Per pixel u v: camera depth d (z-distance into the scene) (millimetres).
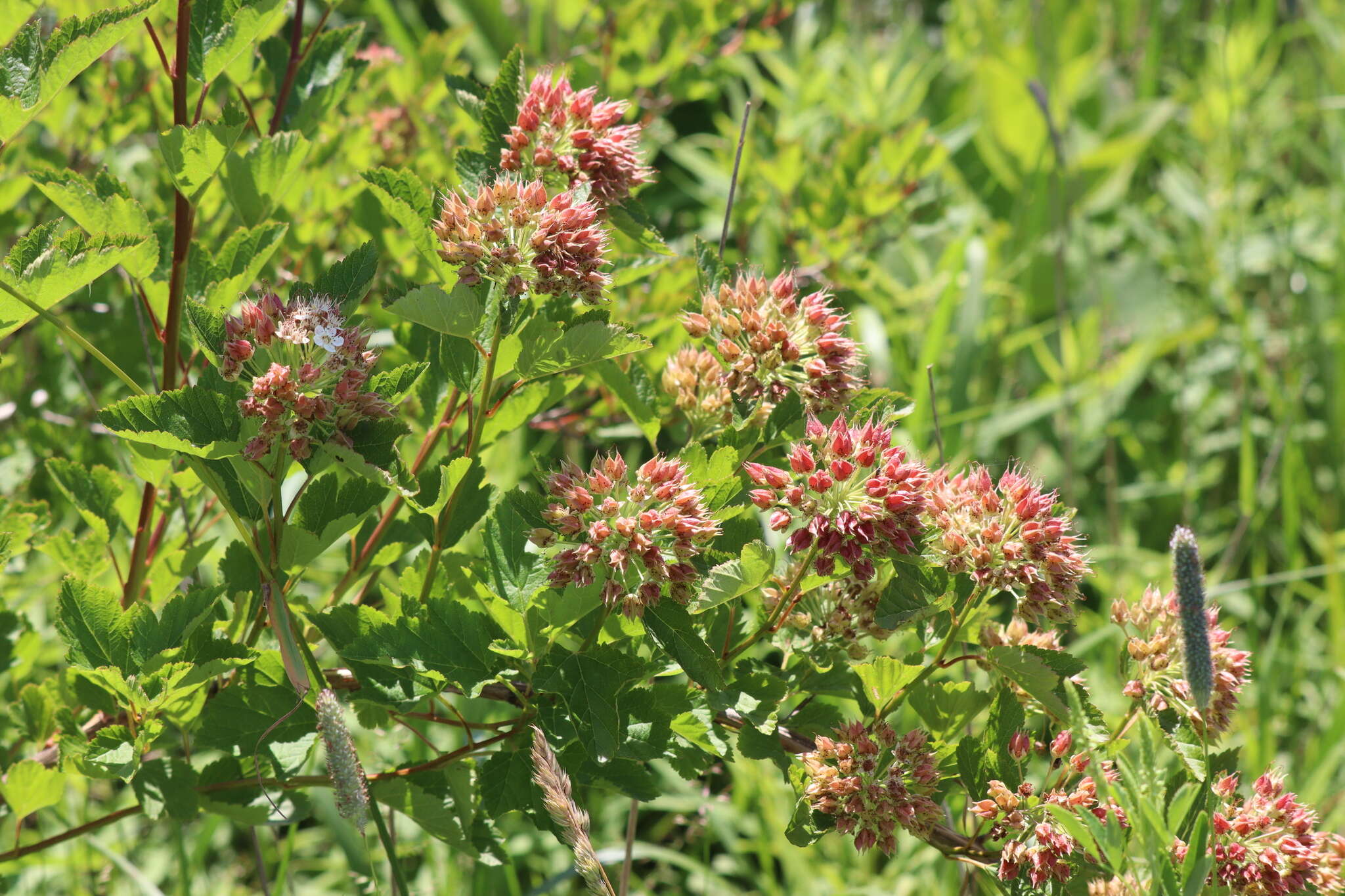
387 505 1205
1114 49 2748
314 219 1305
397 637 1109
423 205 1109
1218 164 2172
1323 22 2418
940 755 1138
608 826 1507
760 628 1141
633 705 1112
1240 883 1113
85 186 1127
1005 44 2467
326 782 1153
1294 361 2020
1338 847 1117
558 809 1089
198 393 1085
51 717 1173
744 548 1086
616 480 1102
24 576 1339
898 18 2672
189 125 1135
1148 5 2707
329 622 1106
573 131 1125
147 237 1096
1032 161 2299
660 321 1282
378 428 1090
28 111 1092
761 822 1394
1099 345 2008
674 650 1097
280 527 1108
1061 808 1096
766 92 2068
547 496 1106
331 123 1341
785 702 1167
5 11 1098
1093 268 2008
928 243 2197
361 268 1110
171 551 1208
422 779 1156
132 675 1115
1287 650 1721
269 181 1153
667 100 1528
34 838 1378
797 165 1438
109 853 1297
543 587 1109
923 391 1676
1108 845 1087
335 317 1088
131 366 1299
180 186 1117
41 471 1331
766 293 1135
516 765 1123
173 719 1140
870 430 1096
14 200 1293
